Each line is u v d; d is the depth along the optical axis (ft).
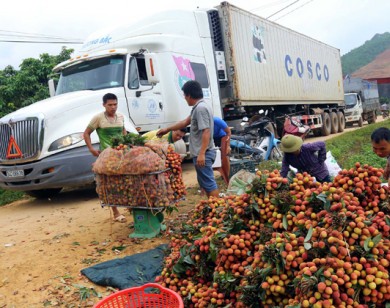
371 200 9.75
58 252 15.76
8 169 24.38
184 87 16.84
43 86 53.26
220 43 38.17
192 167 37.17
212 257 9.96
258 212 10.23
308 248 8.21
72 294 12.21
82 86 28.40
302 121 55.26
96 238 17.22
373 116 100.27
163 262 12.41
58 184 23.72
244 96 39.42
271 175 10.38
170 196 15.75
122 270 12.96
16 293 12.48
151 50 29.94
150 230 16.75
